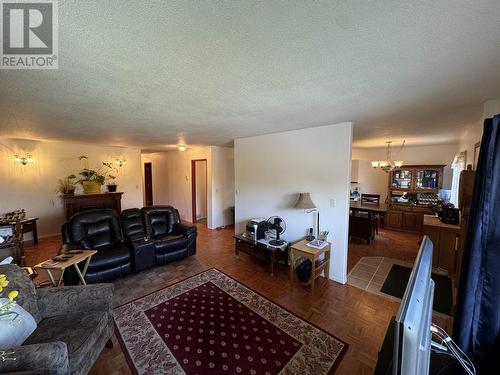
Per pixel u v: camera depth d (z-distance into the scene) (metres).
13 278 1.65
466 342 1.15
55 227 4.99
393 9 0.93
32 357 1.21
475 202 1.15
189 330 2.19
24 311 1.57
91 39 1.14
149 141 4.91
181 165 6.81
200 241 4.93
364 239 4.97
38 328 1.61
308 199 3.20
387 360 1.26
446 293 2.86
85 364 1.49
